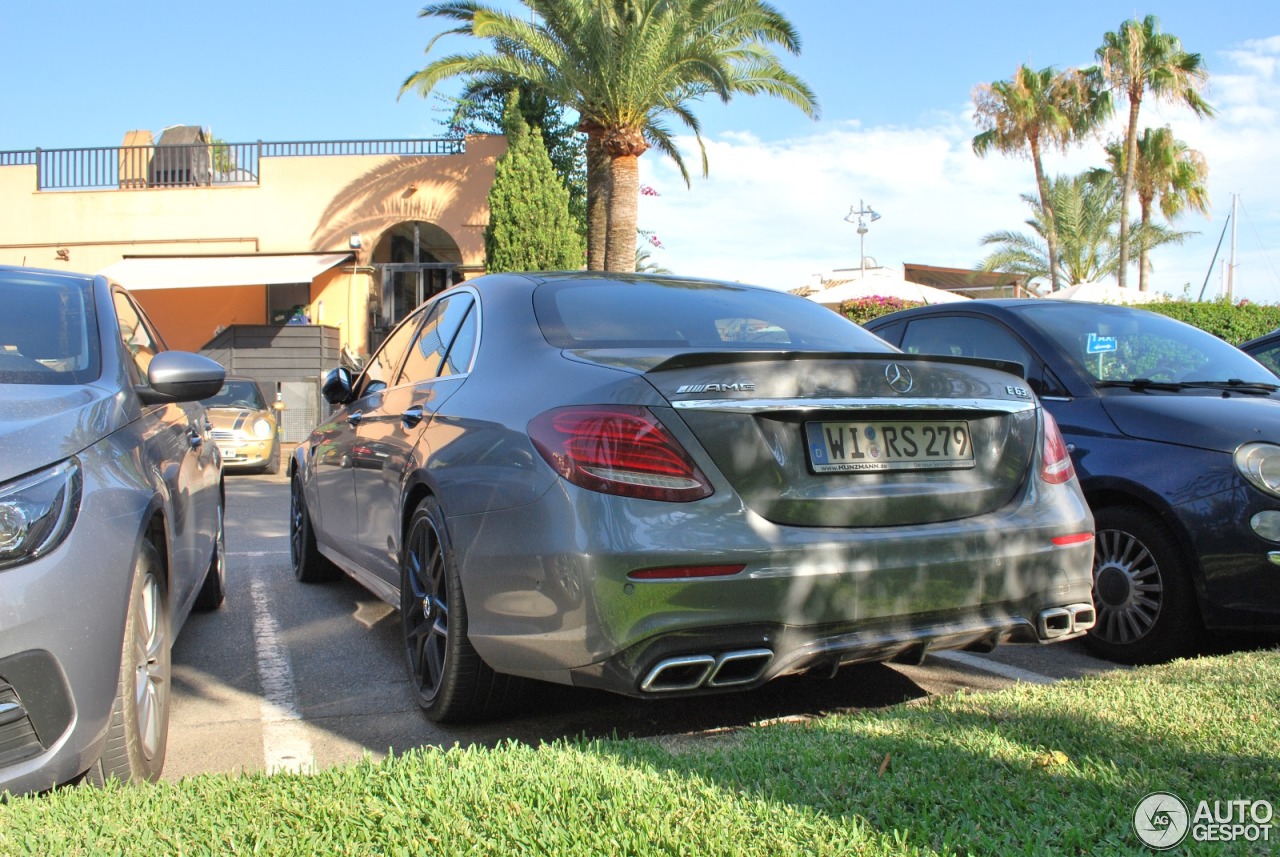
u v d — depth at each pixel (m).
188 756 3.07
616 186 18.45
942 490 2.96
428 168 22.30
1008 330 5.06
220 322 22.66
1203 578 3.88
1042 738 2.60
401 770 2.36
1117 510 4.18
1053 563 3.07
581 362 3.01
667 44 17.19
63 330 3.41
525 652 2.78
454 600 3.09
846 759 2.47
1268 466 3.83
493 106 23.17
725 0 17.02
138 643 2.62
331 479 4.98
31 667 2.24
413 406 3.85
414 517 3.53
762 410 2.72
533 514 2.74
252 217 22.53
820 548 2.69
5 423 2.50
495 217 19.91
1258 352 6.39
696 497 2.64
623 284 3.86
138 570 2.62
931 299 19.16
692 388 2.70
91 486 2.52
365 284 22.39
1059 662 4.15
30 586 2.26
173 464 3.49
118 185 22.67
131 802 2.21
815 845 1.96
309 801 2.18
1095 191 35.62
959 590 2.88
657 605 2.56
